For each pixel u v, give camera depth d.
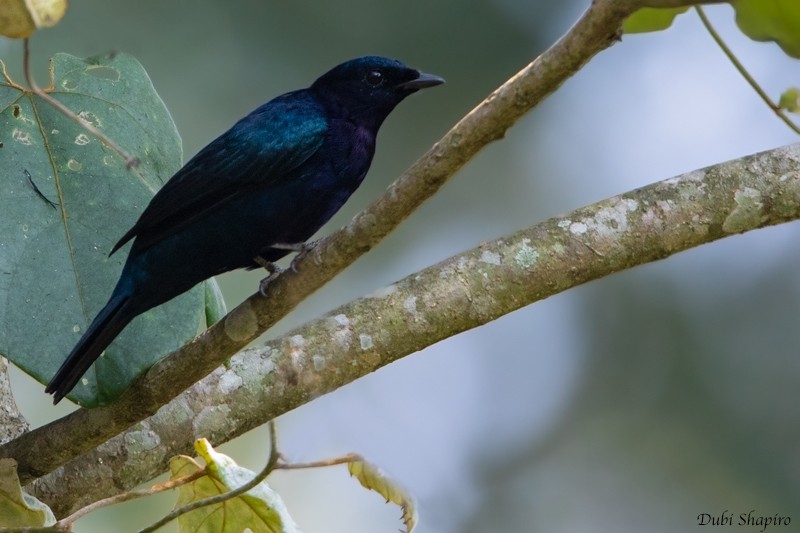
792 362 16.73
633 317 17.75
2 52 15.61
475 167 18.34
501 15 17.48
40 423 15.12
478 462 17.11
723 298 17.42
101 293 9.04
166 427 8.50
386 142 17.66
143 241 9.59
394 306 8.62
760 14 6.98
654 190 8.80
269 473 7.48
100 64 9.84
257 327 8.20
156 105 10.02
